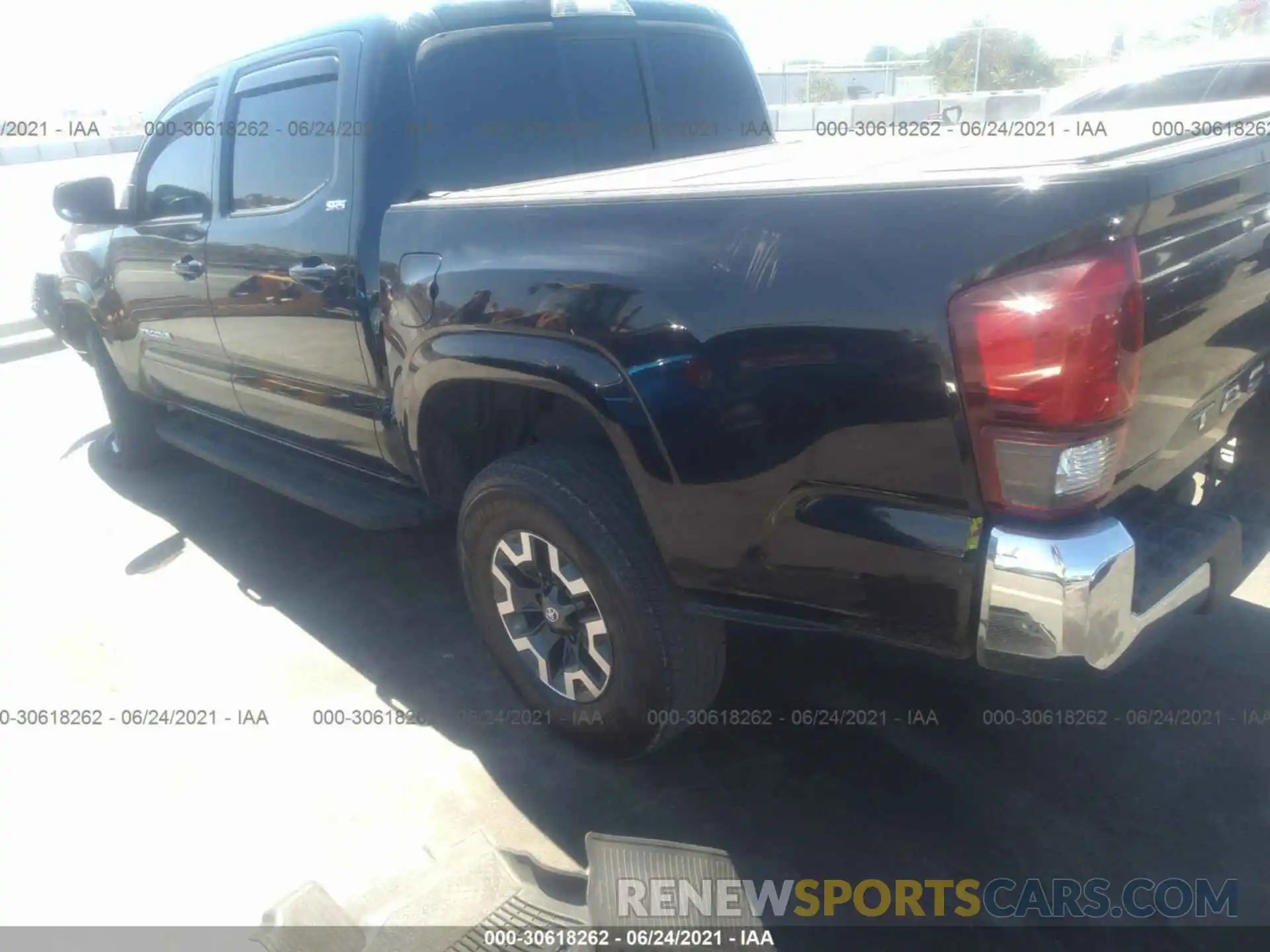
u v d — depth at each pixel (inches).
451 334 106.0
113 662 136.6
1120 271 68.7
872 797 103.2
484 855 94.3
